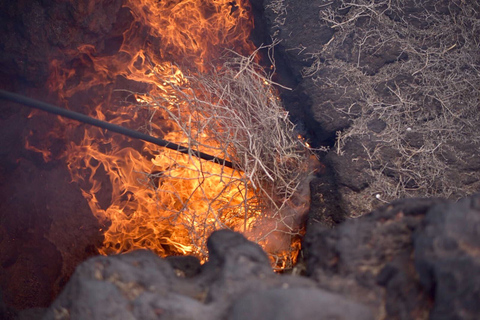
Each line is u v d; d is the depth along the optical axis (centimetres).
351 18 366
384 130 351
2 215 439
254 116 367
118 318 156
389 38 363
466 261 137
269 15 382
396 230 174
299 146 379
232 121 348
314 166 371
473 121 350
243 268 168
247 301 147
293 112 395
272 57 396
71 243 479
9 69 408
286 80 396
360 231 176
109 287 161
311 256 184
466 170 343
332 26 369
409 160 344
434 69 358
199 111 397
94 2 432
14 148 433
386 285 161
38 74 417
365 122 353
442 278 139
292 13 378
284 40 377
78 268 170
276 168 357
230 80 380
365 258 170
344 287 163
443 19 363
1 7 396
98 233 497
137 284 170
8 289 434
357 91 359
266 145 361
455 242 143
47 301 457
